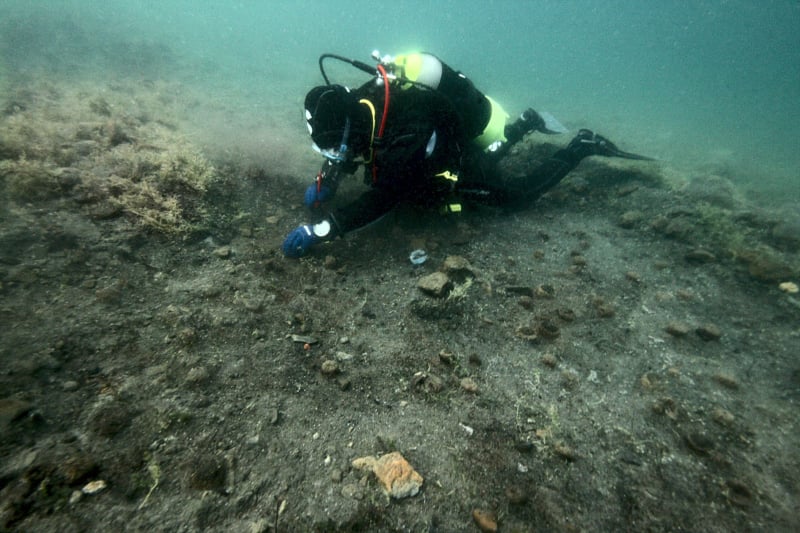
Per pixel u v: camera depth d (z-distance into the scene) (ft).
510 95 47.37
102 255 6.87
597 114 40.50
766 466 5.12
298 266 8.28
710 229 10.20
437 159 8.01
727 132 42.91
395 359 6.53
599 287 8.68
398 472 4.63
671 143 29.22
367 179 8.78
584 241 10.40
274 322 6.73
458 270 8.54
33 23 27.99
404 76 8.25
